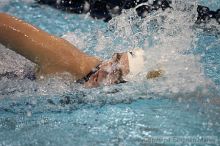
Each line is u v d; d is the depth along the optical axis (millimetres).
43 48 8141
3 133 6309
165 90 7645
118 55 7953
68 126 6480
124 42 10344
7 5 14445
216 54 9609
